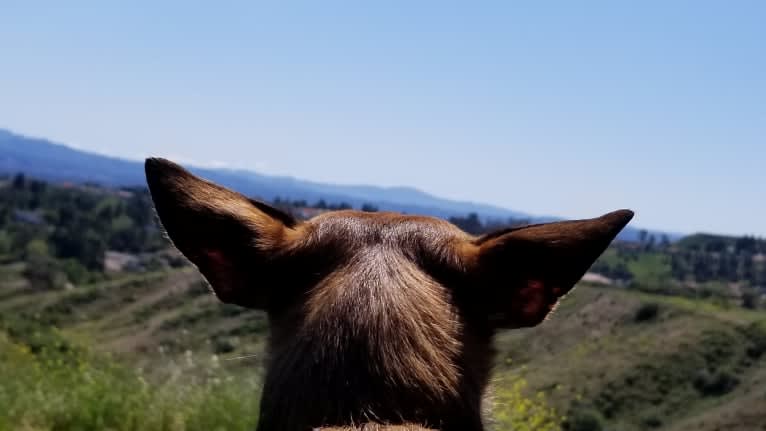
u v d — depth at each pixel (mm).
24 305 16688
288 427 436
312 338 454
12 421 1681
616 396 9586
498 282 488
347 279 475
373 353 444
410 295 469
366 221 511
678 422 9062
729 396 9297
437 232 506
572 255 479
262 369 488
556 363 10398
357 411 432
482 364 475
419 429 423
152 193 494
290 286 491
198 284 16609
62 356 2516
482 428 459
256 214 501
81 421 1737
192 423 1763
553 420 2211
